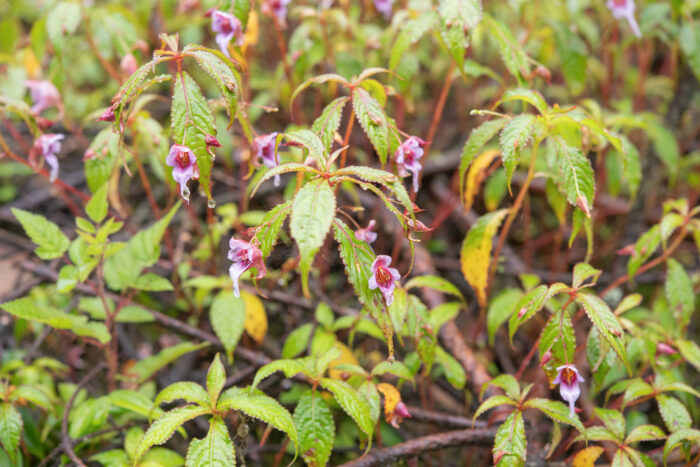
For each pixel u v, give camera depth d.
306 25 1.01
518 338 1.06
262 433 0.95
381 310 0.71
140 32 1.19
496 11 1.38
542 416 0.93
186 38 1.24
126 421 0.88
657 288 1.11
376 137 0.77
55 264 1.02
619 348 0.74
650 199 1.22
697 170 1.29
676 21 1.08
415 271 1.04
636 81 1.31
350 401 0.76
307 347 0.98
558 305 0.91
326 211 0.68
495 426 0.86
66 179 1.25
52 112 1.27
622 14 0.96
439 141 1.34
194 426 0.94
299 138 0.73
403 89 0.99
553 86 1.36
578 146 0.85
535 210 1.23
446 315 0.88
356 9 1.17
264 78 1.24
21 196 1.23
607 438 0.77
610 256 1.15
